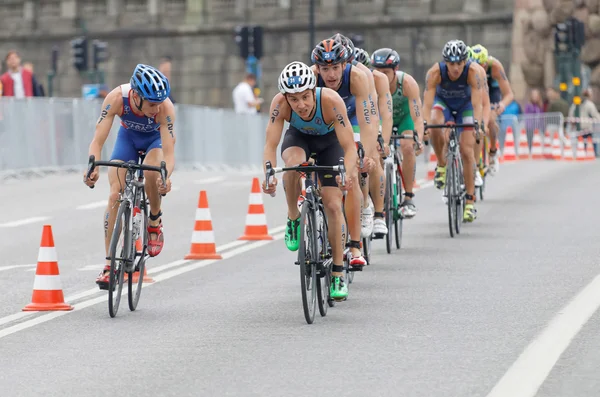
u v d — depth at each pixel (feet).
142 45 480.23
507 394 60.90
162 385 65.26
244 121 287.89
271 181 82.74
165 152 91.50
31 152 223.10
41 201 183.52
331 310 87.51
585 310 83.76
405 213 123.54
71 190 200.34
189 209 169.58
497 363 68.18
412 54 439.22
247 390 63.46
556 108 319.27
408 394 61.62
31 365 71.51
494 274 102.94
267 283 102.27
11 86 225.76
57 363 71.87
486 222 143.74
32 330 83.15
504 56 428.15
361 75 92.07
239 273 109.19
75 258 123.03
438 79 137.69
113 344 77.25
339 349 73.41
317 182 86.94
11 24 494.59
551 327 78.07
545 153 308.19
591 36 381.40
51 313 90.02
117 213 89.20
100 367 70.33
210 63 473.26
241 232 142.20
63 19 487.61
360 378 65.46
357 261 91.61
